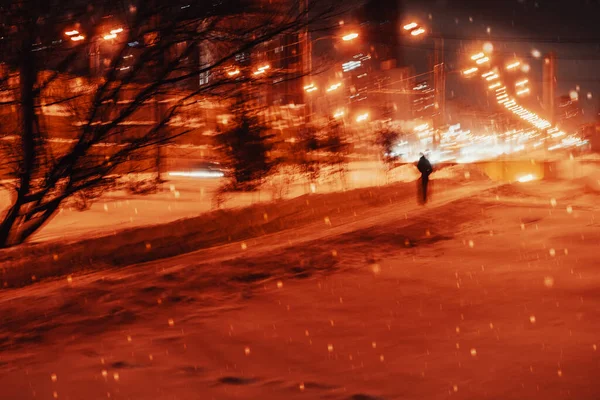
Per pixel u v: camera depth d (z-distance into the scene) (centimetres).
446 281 1024
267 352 734
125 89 1609
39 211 1711
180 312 905
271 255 1228
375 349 726
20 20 1534
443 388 599
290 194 2572
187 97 1645
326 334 791
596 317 787
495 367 642
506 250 1231
